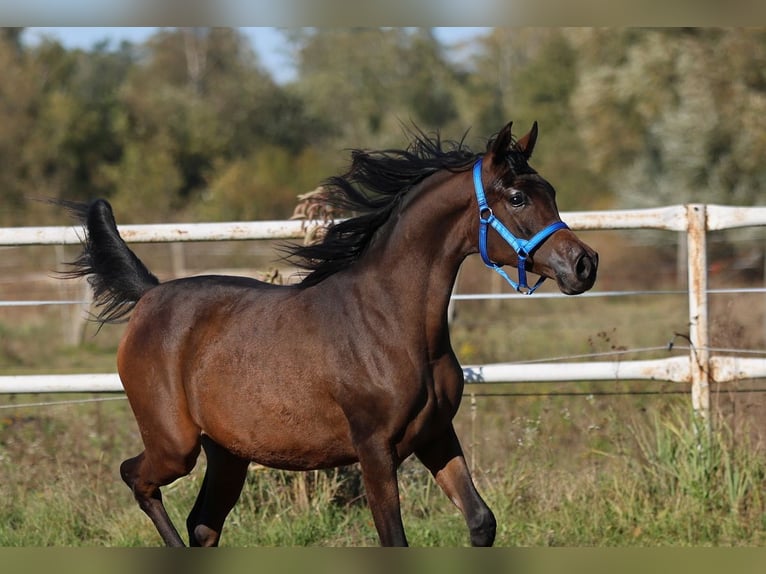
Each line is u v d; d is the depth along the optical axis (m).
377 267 7.41
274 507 9.84
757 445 9.80
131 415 12.82
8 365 18.80
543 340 17.75
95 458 10.91
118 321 8.88
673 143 32.06
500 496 9.55
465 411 12.47
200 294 8.17
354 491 10.04
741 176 31.59
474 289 25.50
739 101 30.28
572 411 11.71
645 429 10.38
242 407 7.63
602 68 34.47
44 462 10.56
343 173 8.52
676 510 9.24
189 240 9.97
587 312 24.27
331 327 7.39
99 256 8.73
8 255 32.56
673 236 32.75
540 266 6.95
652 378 9.73
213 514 8.42
